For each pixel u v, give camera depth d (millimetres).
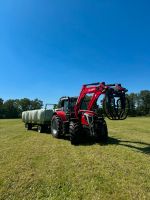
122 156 8414
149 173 6438
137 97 113375
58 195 5152
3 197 5129
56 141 12477
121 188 5414
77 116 11945
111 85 10164
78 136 11188
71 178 6164
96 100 11195
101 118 11836
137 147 10281
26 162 7867
